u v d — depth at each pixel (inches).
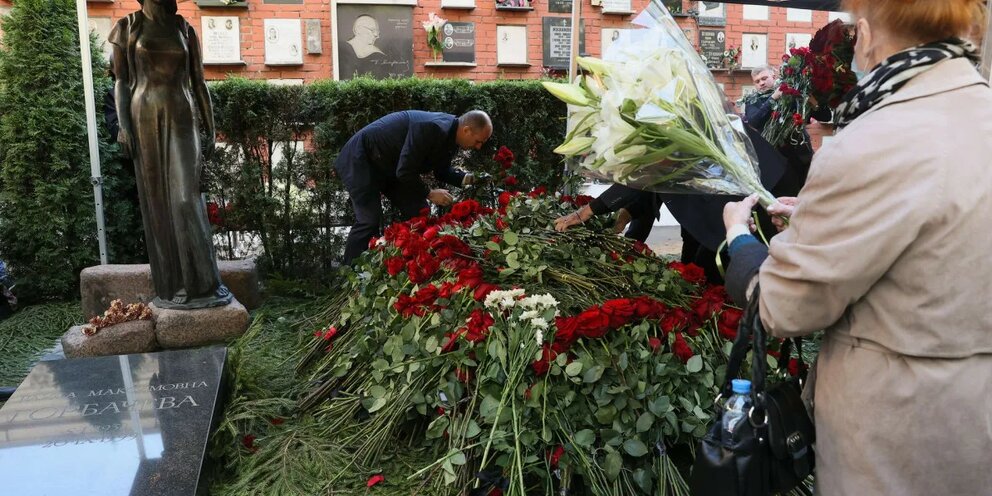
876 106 47.5
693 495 55.9
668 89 72.3
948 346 44.2
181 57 148.5
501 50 442.0
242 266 189.6
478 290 103.7
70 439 90.9
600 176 87.8
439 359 98.3
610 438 85.5
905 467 45.9
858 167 44.5
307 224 221.5
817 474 51.5
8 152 198.8
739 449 52.9
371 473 96.3
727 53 451.8
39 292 209.8
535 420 88.2
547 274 112.7
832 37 118.4
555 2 442.6
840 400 48.4
